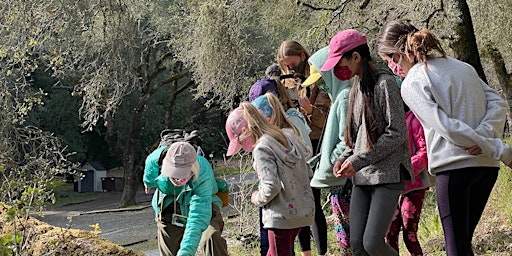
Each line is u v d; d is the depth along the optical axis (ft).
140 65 76.28
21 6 40.63
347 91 15.51
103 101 63.26
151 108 96.48
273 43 55.01
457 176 12.00
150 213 79.20
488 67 30.58
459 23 25.43
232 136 15.03
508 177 25.26
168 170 14.23
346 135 13.75
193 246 14.20
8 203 16.99
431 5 29.01
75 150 100.48
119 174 111.24
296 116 16.35
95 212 80.89
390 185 13.01
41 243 16.06
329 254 23.57
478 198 12.39
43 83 95.40
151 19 68.64
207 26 44.80
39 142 41.73
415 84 12.21
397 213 16.51
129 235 59.47
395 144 12.79
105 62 57.82
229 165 32.81
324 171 15.98
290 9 39.17
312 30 35.81
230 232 29.55
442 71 12.20
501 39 28.81
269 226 14.53
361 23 33.30
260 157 14.30
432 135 12.26
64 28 45.27
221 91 49.49
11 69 43.88
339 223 16.14
